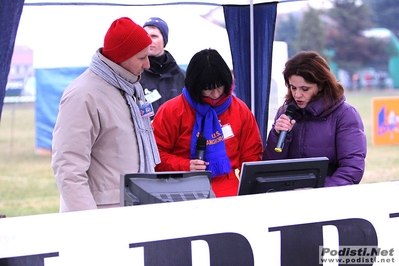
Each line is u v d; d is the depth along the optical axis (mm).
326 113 3699
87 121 3172
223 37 8203
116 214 2369
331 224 2637
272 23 5074
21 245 2264
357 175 3635
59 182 3143
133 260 2371
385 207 2711
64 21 10852
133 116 3375
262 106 5195
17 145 16656
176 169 3701
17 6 2646
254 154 3941
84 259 2318
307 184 2848
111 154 3289
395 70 31859
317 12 35812
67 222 2316
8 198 10344
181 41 8125
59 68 11633
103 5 4953
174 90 5074
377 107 15641
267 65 5141
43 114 12805
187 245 2439
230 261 2494
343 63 35906
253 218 2531
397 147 15578
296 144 3803
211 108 3793
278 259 2561
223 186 3797
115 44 3270
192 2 5133
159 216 2416
